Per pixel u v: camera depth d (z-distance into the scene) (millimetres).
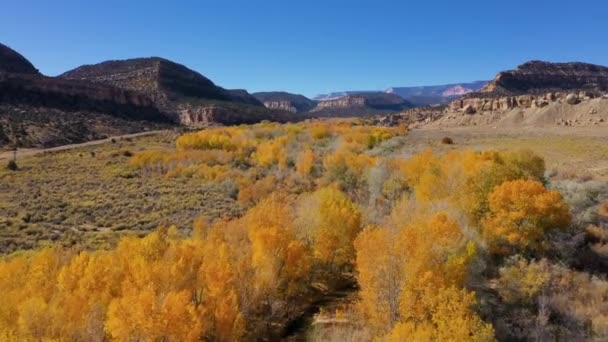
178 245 23281
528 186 23125
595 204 27953
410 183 41188
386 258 18547
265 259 22250
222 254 21656
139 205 52375
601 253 22578
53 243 36531
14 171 73312
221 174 67188
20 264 21953
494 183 26016
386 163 48531
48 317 17359
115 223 44656
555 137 74875
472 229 22859
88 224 44531
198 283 20141
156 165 76000
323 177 58062
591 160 45156
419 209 26141
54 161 82688
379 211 35375
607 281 20594
